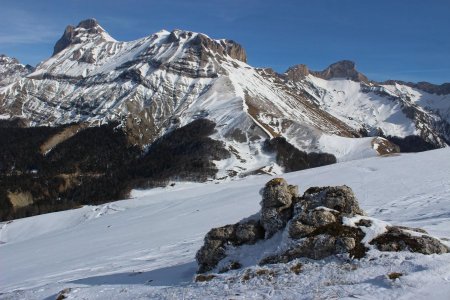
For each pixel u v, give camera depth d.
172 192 117.75
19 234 112.50
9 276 43.44
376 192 54.31
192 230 52.38
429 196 46.34
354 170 78.00
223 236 23.45
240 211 61.75
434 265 16.48
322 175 79.06
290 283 17.59
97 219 88.81
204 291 18.77
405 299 14.41
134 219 76.19
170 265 28.34
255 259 21.56
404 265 16.92
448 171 61.69
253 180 108.81
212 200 78.31
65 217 118.12
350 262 18.14
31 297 25.31
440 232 23.56
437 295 14.32
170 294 19.45
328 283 16.78
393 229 19.38
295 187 24.06
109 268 33.75
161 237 50.34
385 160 83.38
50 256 52.66
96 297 22.22
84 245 56.84
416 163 72.38
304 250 19.64
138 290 21.98
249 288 18.05
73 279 30.58
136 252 41.44
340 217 20.56
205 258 23.17
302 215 20.88
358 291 15.54
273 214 22.73
